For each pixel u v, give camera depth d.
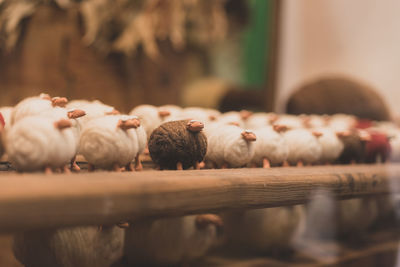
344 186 0.99
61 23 1.60
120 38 1.73
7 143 0.85
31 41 1.55
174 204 0.82
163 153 0.97
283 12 2.50
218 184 0.86
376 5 2.32
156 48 1.86
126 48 1.74
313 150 1.10
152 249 1.01
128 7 1.74
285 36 2.53
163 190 0.81
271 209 1.06
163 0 1.84
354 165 1.16
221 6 2.09
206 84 2.07
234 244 1.08
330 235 1.10
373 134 1.20
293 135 1.11
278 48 2.37
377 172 1.05
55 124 0.86
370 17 2.34
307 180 0.95
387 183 1.07
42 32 1.57
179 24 1.91
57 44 1.59
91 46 1.67
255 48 2.28
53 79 1.59
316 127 1.19
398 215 1.11
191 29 1.98
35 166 0.85
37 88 1.56
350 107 1.80
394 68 2.26
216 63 2.12
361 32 2.37
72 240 0.95
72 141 0.87
